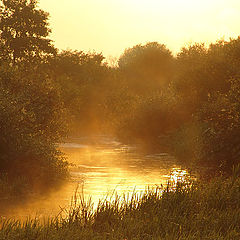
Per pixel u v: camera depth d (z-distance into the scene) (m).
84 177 32.59
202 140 40.38
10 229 15.14
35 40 94.38
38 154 29.09
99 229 16.08
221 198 19.31
